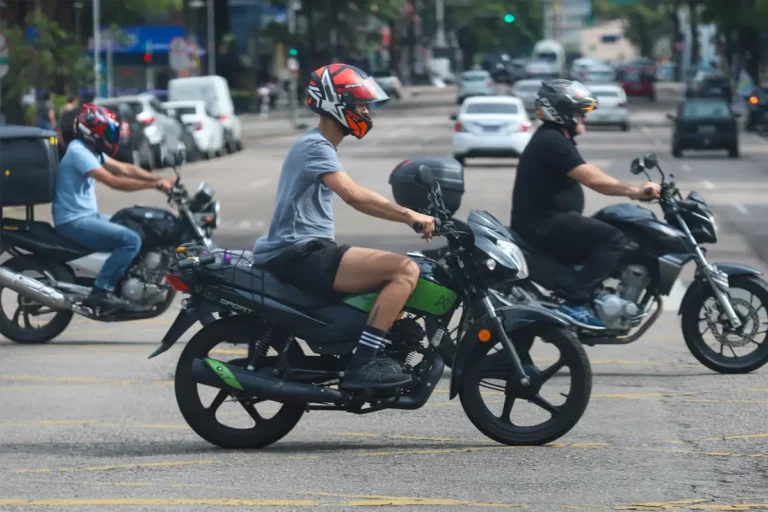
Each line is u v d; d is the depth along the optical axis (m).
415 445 18.91
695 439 19.16
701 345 24.88
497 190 69.69
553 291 23.41
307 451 18.52
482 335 18.50
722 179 78.19
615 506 15.38
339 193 17.73
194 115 98.75
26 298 28.22
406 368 18.36
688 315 24.84
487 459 17.86
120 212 27.94
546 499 15.70
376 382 17.83
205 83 110.50
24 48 87.25
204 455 18.25
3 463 17.78
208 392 22.61
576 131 23.28
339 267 17.88
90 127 27.83
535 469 17.27
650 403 21.92
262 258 18.12
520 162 23.31
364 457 18.03
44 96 88.31
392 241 48.47
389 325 17.89
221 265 18.05
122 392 23.11
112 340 29.08
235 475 16.98
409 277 17.86
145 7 116.62
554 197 23.11
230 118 108.44
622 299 23.31
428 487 16.30
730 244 47.34
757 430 19.77
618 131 136.75
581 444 18.84
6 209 59.47
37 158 27.39
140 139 86.06
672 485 16.36
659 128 143.12
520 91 153.38
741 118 165.50
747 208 61.19
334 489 16.20
